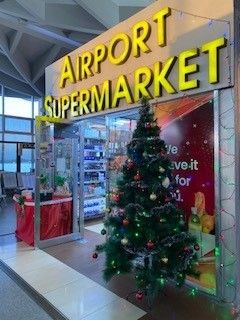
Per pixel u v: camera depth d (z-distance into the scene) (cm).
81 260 379
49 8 579
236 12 206
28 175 994
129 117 398
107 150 412
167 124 322
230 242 269
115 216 268
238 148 203
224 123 273
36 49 885
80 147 486
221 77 272
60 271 343
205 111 291
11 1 554
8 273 337
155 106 332
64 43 782
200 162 294
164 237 248
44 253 406
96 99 417
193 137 300
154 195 242
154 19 333
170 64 313
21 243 452
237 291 252
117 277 323
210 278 283
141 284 247
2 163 1157
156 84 330
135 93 356
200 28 290
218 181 276
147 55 346
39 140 433
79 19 612
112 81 395
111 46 392
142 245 250
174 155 316
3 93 1173
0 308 262
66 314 251
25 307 263
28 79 1005
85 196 626
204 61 287
